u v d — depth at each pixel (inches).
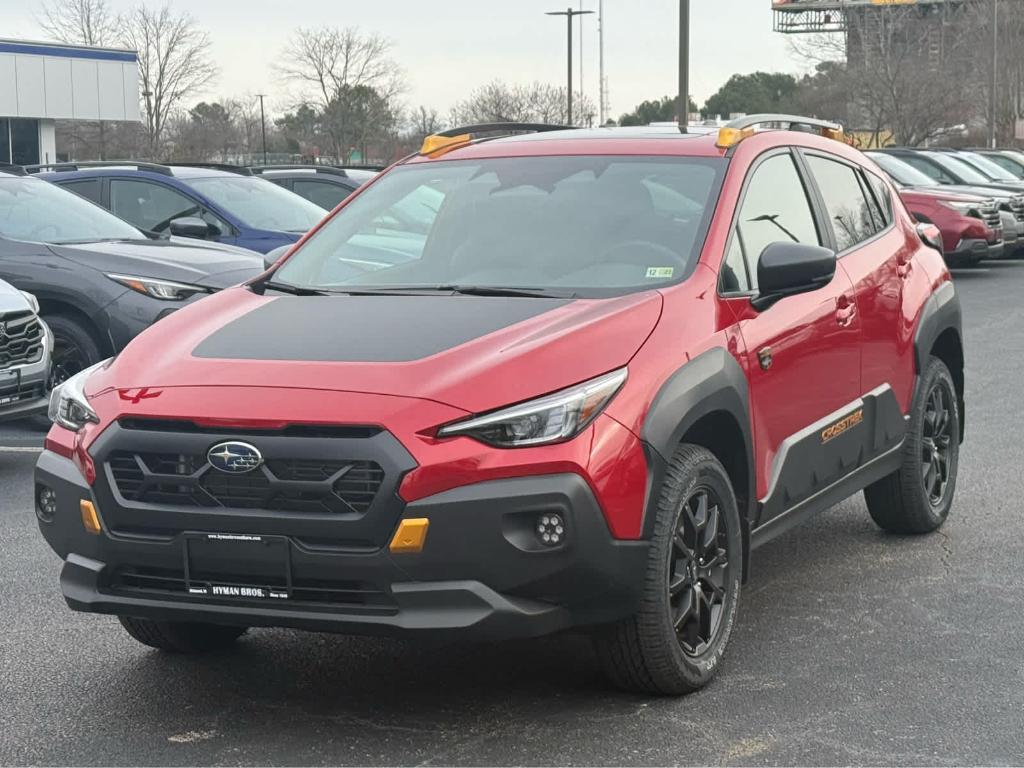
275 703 176.7
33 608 220.7
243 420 155.8
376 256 204.5
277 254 215.6
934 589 223.3
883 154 887.1
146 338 182.5
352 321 176.4
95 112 2063.2
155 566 161.5
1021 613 210.4
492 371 157.9
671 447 165.5
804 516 207.5
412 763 156.4
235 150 3134.8
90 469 163.8
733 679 182.2
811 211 221.1
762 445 190.7
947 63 2283.5
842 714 169.3
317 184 611.2
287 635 205.3
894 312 236.4
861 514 275.9
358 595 155.5
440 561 151.9
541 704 174.2
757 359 187.9
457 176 217.0
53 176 505.4
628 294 181.6
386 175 224.8
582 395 158.4
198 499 157.6
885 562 239.8
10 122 1991.9
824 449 210.5
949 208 809.5
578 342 164.9
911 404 244.2
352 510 153.3
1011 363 487.2
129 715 173.0
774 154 216.8
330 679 185.5
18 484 320.2
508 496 152.5
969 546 250.2
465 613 153.3
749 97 3747.5
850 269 223.8
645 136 219.8
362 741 163.3
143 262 388.5
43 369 342.6
